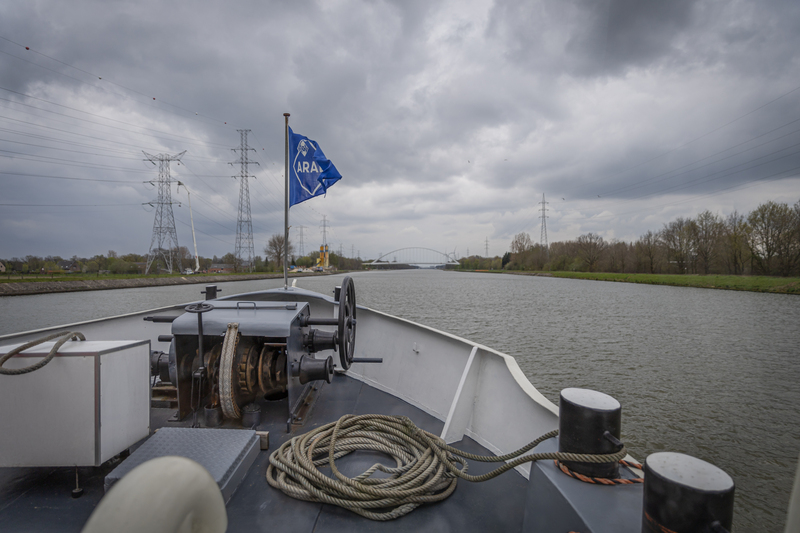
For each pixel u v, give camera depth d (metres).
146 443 2.02
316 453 2.15
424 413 3.01
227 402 2.39
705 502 0.89
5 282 28.83
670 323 20.28
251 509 1.82
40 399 1.81
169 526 0.66
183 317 2.57
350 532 1.70
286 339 2.61
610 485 1.26
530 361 14.43
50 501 1.81
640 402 10.18
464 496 1.97
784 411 7.07
